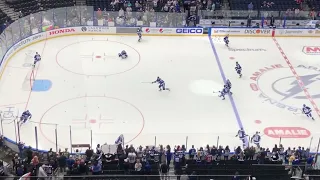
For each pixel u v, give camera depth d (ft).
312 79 117.60
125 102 103.71
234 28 142.10
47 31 132.77
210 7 149.89
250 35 143.54
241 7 150.71
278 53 132.57
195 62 124.57
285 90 111.75
